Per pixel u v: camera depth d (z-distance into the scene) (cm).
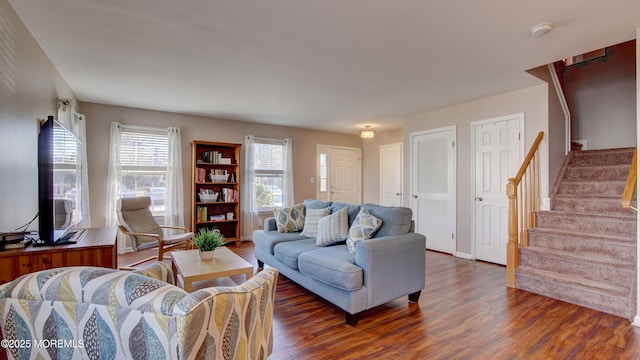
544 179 371
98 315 95
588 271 289
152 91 391
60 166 245
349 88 380
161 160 500
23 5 202
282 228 389
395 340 219
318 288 269
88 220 414
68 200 272
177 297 95
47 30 235
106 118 457
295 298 297
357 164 755
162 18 217
